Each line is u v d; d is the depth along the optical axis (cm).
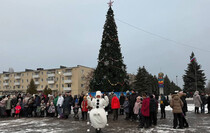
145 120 979
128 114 1250
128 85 2036
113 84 1892
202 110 1587
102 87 1912
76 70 6088
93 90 1981
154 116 991
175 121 876
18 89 7288
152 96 959
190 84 4225
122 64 2036
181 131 807
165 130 835
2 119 1373
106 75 1934
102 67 2005
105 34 2067
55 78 6462
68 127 970
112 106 1241
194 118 1232
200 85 4166
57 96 1532
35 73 6962
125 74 2017
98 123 766
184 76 4431
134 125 1000
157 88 7144
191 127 905
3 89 7738
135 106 1101
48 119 1333
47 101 1609
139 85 5366
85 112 1315
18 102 1535
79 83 6022
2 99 1555
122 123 1077
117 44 2066
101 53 2034
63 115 1409
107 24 2097
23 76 7250
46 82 6650
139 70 5481
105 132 811
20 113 1566
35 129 918
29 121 1228
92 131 852
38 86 6781
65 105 1377
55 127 973
